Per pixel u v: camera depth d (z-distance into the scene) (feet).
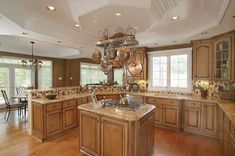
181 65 15.44
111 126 7.75
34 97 12.53
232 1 6.63
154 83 17.11
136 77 17.48
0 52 21.42
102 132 8.14
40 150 9.91
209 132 11.95
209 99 12.27
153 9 7.77
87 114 8.87
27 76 25.13
